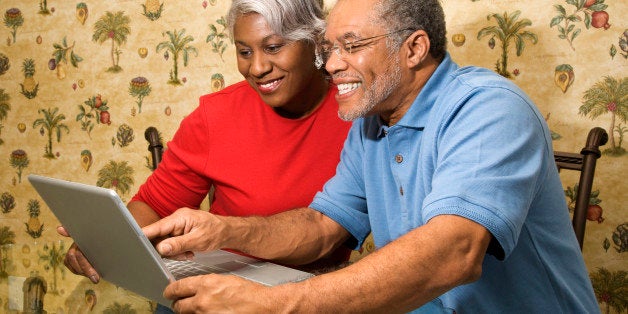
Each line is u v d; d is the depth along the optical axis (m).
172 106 2.19
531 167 0.86
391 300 0.78
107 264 1.06
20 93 2.45
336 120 1.40
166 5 2.15
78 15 2.30
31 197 2.48
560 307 1.00
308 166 1.40
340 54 1.04
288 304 0.76
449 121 0.95
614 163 1.67
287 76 1.29
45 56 2.38
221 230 1.11
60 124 2.39
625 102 1.64
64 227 1.11
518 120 0.88
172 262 1.08
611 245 1.69
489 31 1.76
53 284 1.14
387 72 1.02
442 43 1.06
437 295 0.81
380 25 1.00
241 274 1.02
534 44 1.72
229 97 1.50
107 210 0.85
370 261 0.80
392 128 1.07
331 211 1.25
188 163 1.50
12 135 2.48
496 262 0.97
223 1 2.06
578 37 1.67
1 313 1.07
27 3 2.38
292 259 1.21
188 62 2.14
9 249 1.27
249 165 1.43
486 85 0.94
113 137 2.30
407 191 1.08
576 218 1.39
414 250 0.79
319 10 1.30
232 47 2.06
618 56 1.64
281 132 1.41
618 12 1.62
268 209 1.41
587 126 1.69
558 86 1.71
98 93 2.30
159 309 0.98
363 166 1.21
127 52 2.23
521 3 1.72
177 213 1.10
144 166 2.26
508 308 0.99
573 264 1.04
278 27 1.23
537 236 0.97
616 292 1.70
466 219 0.80
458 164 0.86
